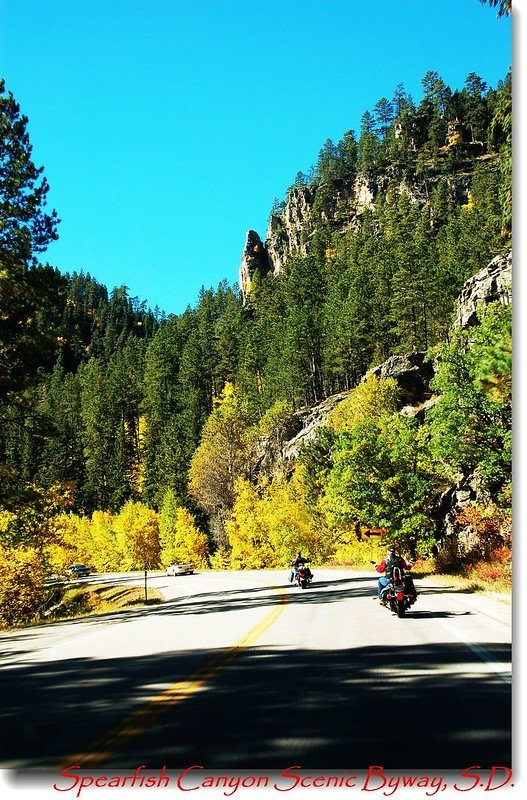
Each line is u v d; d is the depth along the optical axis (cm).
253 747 623
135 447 14150
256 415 10888
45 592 4222
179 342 17075
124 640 1575
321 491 6128
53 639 1839
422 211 16038
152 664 1158
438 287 9556
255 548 6725
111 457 13162
